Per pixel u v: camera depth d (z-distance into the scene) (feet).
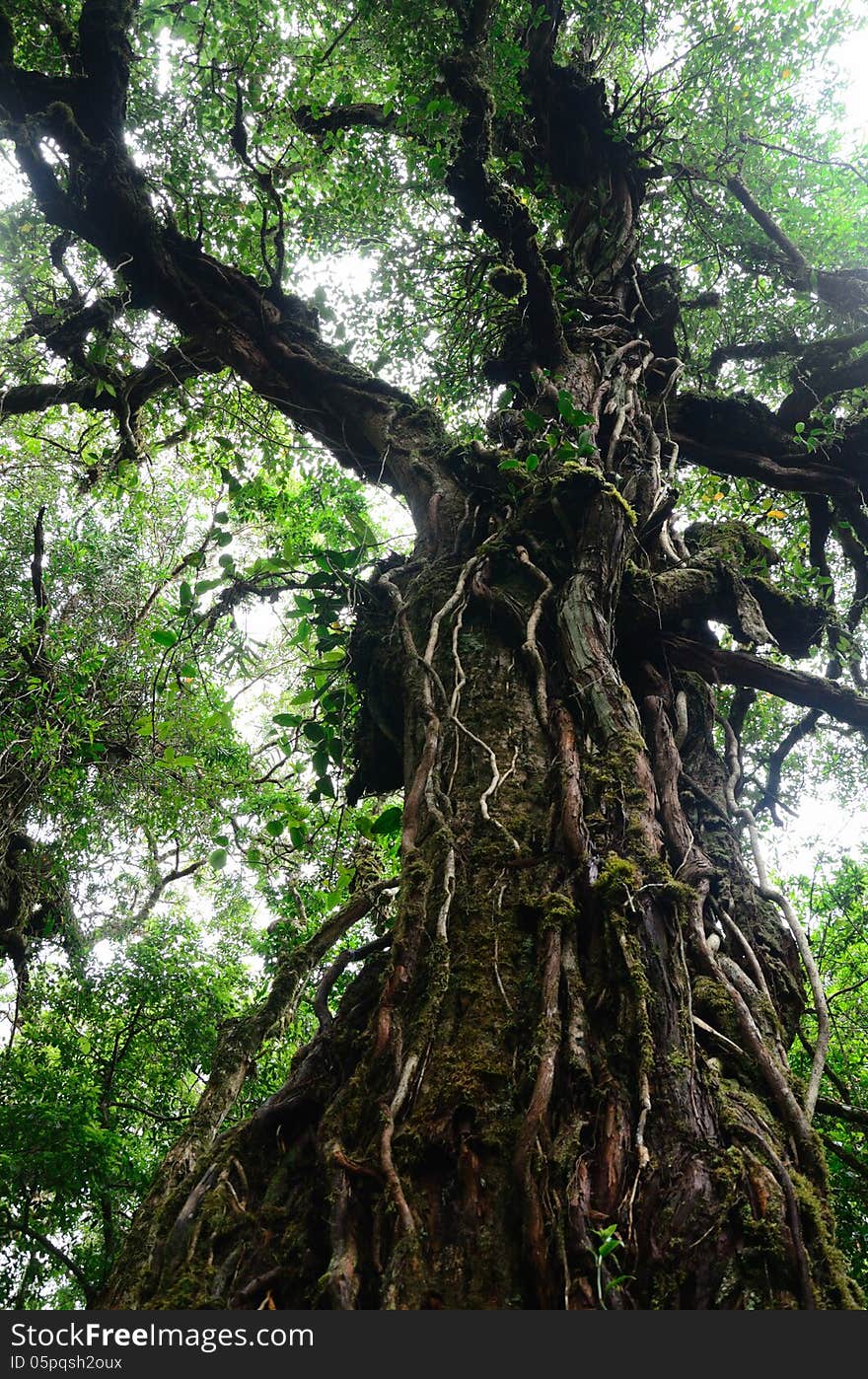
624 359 15.98
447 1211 5.74
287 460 26.84
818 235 22.71
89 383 23.04
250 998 30.07
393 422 15.16
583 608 10.30
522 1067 6.43
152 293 17.04
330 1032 7.57
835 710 11.47
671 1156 5.93
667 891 7.59
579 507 11.27
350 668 11.74
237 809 28.17
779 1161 6.06
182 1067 28.48
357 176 20.66
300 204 22.27
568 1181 5.69
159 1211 6.91
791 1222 5.69
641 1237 5.53
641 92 20.71
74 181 16.12
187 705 26.66
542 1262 5.32
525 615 10.51
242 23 18.08
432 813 8.53
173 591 33.83
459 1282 5.39
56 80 16.37
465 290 21.44
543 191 20.89
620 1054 6.47
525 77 19.39
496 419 15.02
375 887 10.12
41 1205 23.06
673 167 22.27
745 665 11.69
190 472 30.19
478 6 15.93
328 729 11.87
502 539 11.37
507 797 8.68
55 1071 25.59
